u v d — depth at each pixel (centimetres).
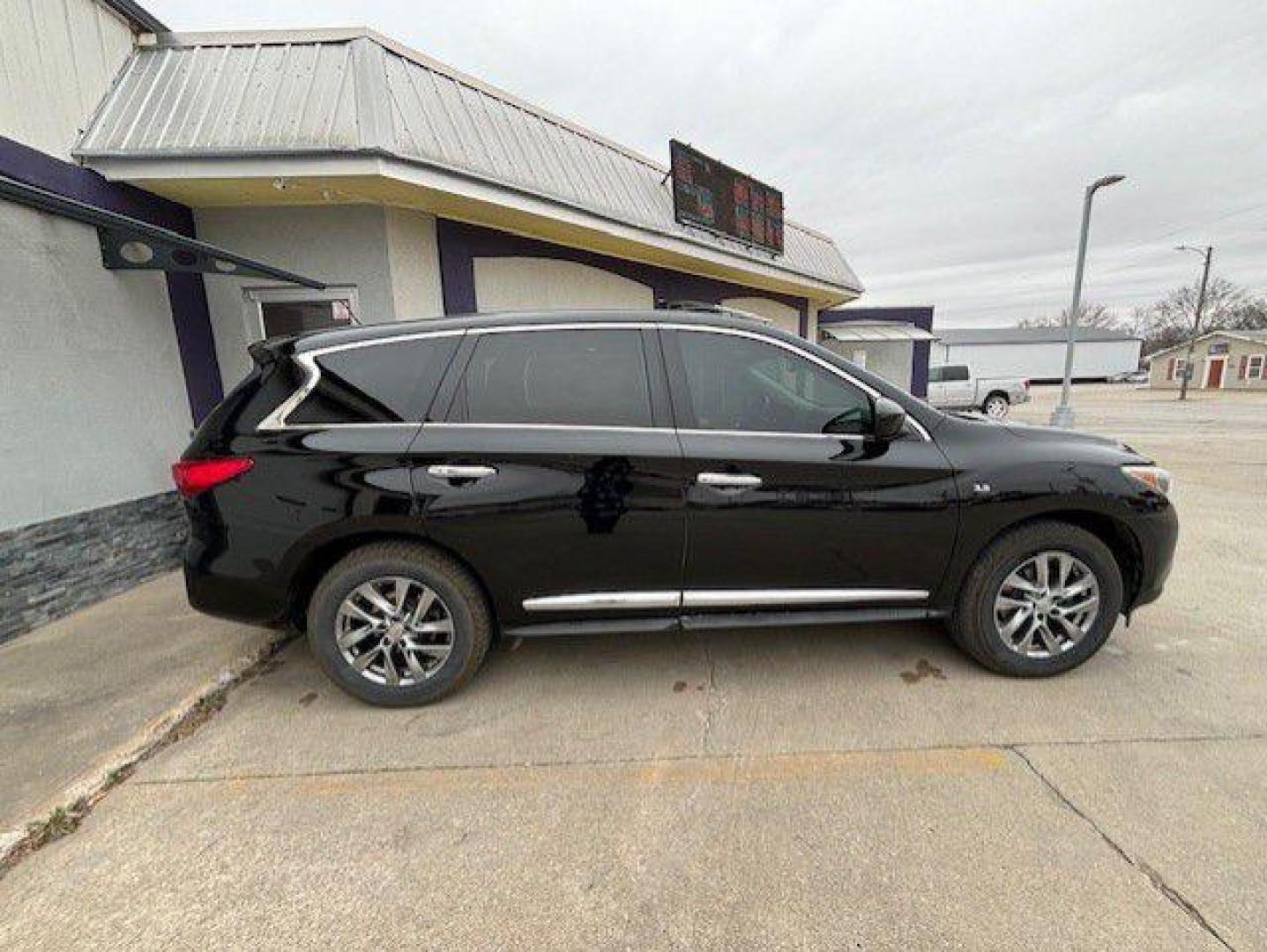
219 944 174
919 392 2006
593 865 199
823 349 296
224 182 476
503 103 645
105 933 177
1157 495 299
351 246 563
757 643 346
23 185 307
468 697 297
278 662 339
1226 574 452
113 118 455
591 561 282
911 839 206
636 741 262
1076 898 182
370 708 291
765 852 202
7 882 195
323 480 272
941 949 168
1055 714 275
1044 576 299
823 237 1416
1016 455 294
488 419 279
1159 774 234
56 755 253
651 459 277
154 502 469
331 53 502
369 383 281
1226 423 1783
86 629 371
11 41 389
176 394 501
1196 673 309
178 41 498
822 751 253
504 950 171
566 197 646
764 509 281
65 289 401
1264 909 177
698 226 904
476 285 679
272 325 571
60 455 395
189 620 382
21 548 366
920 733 263
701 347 294
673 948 171
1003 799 223
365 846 208
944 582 298
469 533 274
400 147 481
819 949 169
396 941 174
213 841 211
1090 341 6425
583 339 290
